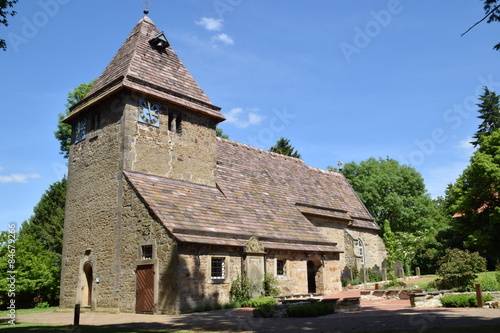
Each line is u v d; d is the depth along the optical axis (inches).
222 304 670.5
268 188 1058.1
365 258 1310.3
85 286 786.2
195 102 887.1
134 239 691.4
